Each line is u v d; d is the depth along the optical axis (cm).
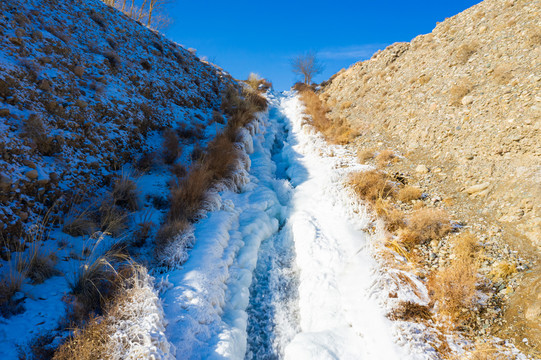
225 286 523
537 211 527
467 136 776
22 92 625
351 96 1520
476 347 395
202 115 1215
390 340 416
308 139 1154
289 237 710
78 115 718
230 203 728
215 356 390
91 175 661
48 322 363
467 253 518
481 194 635
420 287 493
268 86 2119
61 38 895
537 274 451
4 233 443
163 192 716
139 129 898
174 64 1363
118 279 435
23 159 532
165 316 414
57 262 459
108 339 342
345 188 784
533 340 382
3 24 736
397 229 625
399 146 958
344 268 570
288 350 445
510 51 861
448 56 1102
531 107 670
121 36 1191
